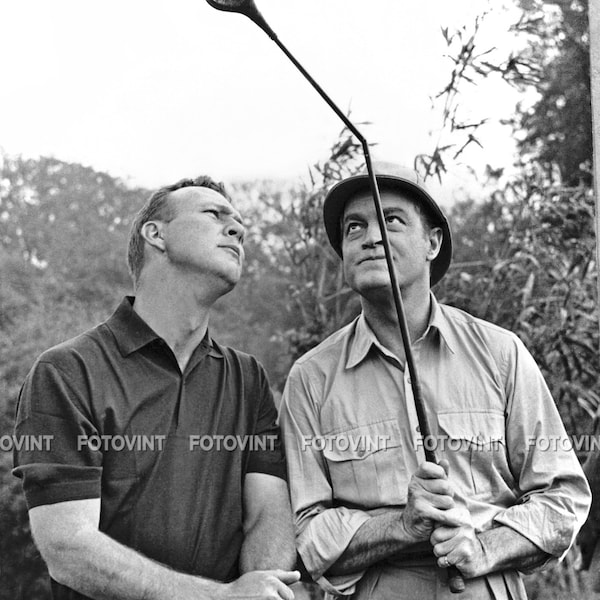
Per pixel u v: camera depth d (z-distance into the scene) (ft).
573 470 15.35
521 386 15.58
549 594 18.79
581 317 20.49
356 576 15.02
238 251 16.02
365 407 15.61
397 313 15.10
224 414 15.58
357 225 15.90
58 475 14.67
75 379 15.10
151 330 15.58
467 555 14.47
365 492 15.31
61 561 14.55
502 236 20.88
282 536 15.28
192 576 14.84
